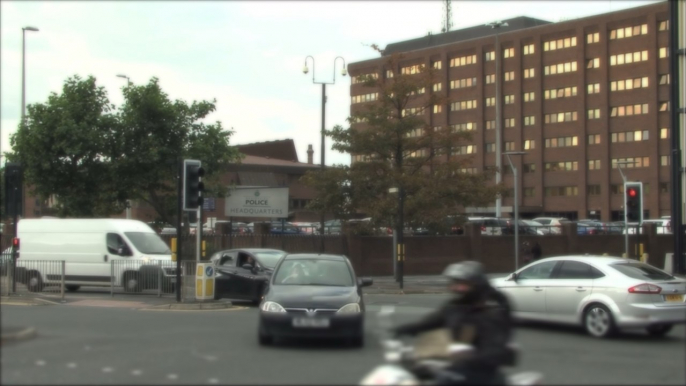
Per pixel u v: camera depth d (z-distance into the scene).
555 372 10.81
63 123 30.69
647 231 44.88
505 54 78.00
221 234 34.38
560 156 74.50
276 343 13.18
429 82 32.50
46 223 25.59
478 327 6.61
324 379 9.88
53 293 23.73
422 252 37.31
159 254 24.31
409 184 30.89
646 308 13.95
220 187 33.75
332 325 12.44
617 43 71.81
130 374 10.09
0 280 22.12
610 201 71.56
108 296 23.02
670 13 28.19
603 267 14.77
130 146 32.03
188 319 16.80
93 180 31.95
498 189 32.22
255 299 20.33
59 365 10.70
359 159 39.25
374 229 32.53
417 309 19.92
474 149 78.94
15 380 9.61
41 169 31.39
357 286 13.79
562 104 74.38
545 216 75.31
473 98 79.12
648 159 69.69
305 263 14.40
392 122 32.06
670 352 12.80
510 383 6.39
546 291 15.32
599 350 12.98
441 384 6.20
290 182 66.69
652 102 69.38
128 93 31.80
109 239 24.34
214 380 9.73
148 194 34.97
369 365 11.00
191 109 32.69
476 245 38.88
